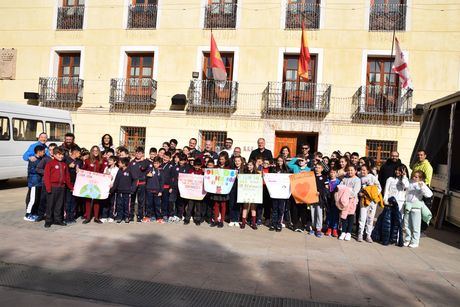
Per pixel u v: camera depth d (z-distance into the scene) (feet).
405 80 44.01
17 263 18.22
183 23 54.03
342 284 17.38
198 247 22.33
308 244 24.40
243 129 52.06
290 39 51.39
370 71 50.75
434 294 16.71
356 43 49.96
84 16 56.75
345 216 26.12
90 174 26.96
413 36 48.83
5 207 31.58
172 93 54.03
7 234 23.08
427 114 34.81
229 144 35.22
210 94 53.11
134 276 17.26
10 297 14.65
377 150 49.57
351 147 49.67
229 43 52.60
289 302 15.20
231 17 53.01
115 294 15.31
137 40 55.26
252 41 52.08
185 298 15.20
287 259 20.77
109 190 27.37
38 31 58.13
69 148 27.89
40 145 27.27
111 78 55.67
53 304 14.15
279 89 51.21
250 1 52.26
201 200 28.58
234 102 51.96
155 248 21.71
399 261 21.57
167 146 33.78
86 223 27.17
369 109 49.44
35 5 58.18
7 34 58.75
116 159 28.50
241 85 52.24
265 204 30.12
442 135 32.71
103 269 17.94
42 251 20.17
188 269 18.45
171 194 29.22
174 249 21.68
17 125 41.32
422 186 25.26
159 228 26.73
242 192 27.86
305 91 50.93
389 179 26.27
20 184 47.01
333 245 24.48
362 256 22.18
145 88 54.70
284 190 27.71
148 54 55.98
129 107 55.26
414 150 36.09
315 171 27.68
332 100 50.24
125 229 25.90
